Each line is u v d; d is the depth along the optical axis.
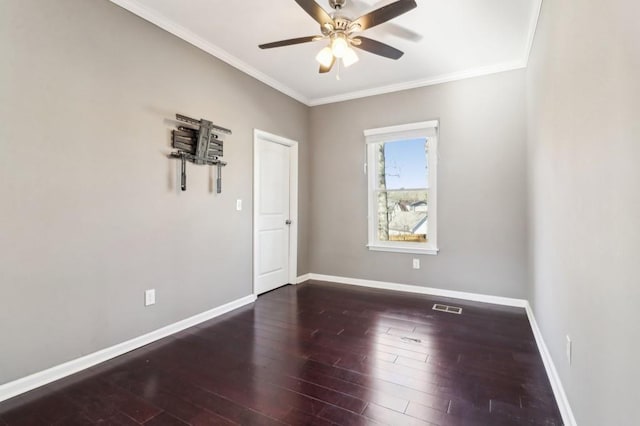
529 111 3.21
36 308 2.01
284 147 4.43
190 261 3.00
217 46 3.20
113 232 2.41
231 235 3.46
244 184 3.63
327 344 2.61
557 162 1.99
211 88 3.21
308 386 2.01
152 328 2.68
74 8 2.18
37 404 1.83
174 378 2.11
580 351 1.48
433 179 4.00
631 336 0.96
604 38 1.20
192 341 2.67
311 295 3.98
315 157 4.77
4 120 1.87
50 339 2.07
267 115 3.99
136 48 2.55
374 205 4.42
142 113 2.60
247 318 3.20
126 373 2.17
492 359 2.35
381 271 4.32
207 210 3.18
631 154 0.97
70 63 2.16
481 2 2.48
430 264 4.00
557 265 1.98
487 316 3.23
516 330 2.88
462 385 2.02
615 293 1.10
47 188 2.05
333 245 4.68
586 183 1.42
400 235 4.27
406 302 3.69
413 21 2.74
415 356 2.40
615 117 1.10
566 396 1.70
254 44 3.16
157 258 2.72
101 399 1.88
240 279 3.58
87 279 2.25
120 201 2.45
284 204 4.45
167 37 2.79
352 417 1.71
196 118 3.05
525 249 3.51
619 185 1.07
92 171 2.28
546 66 2.29
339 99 4.57
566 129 1.76
